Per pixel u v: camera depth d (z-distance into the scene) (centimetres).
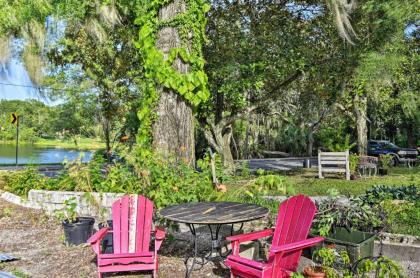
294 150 2902
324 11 1209
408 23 1091
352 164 1288
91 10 1062
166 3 757
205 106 1307
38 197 751
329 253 381
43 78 989
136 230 455
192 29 765
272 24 1273
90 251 511
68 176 781
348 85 1392
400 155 1922
